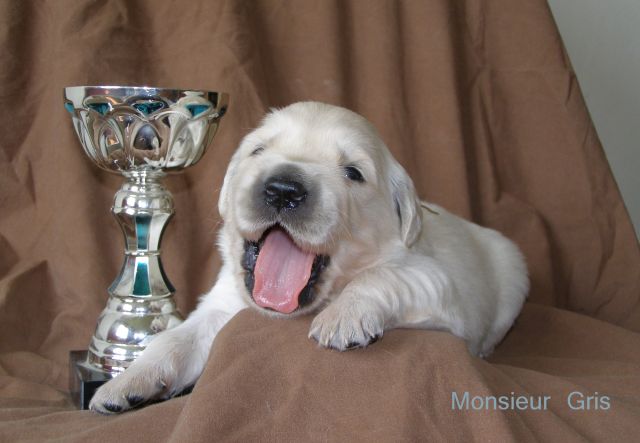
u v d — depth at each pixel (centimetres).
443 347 47
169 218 61
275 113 57
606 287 78
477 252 67
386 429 42
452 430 43
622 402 49
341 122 55
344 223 51
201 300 60
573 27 92
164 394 52
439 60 76
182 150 60
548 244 78
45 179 67
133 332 58
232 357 46
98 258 67
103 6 68
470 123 80
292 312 50
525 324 71
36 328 66
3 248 67
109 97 57
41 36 67
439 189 77
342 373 45
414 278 53
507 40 80
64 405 56
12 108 67
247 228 50
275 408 44
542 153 80
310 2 74
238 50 70
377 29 76
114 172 62
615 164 94
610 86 93
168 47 70
